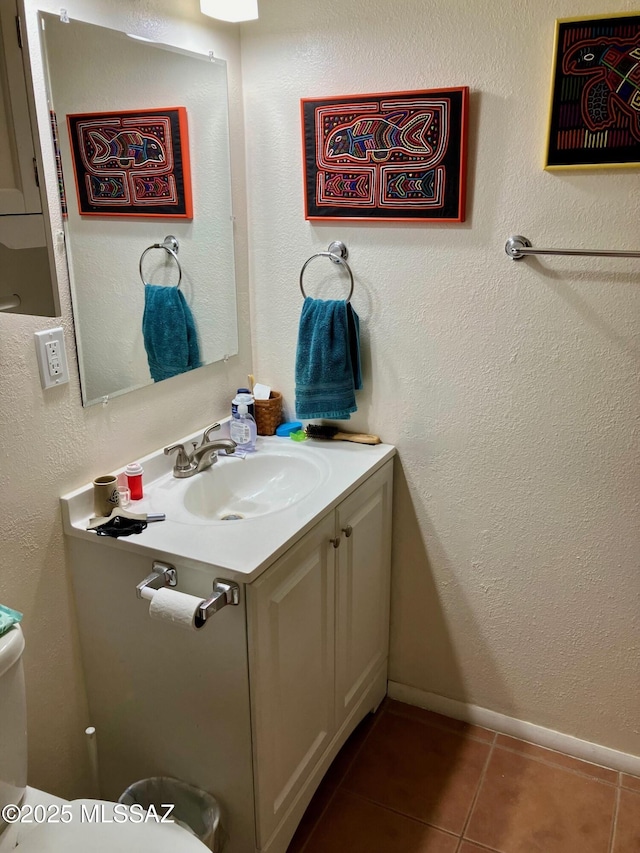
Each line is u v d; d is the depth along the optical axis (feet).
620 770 6.86
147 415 6.11
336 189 6.39
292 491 6.53
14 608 5.22
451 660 7.39
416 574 7.27
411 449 6.89
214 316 6.72
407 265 6.38
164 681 5.52
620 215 5.57
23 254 3.99
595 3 5.23
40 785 5.73
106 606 5.56
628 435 6.00
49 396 5.17
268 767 5.47
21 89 3.82
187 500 6.06
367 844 6.09
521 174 5.78
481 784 6.69
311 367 6.68
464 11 5.60
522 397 6.29
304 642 5.74
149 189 5.71
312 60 6.23
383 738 7.25
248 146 6.71
